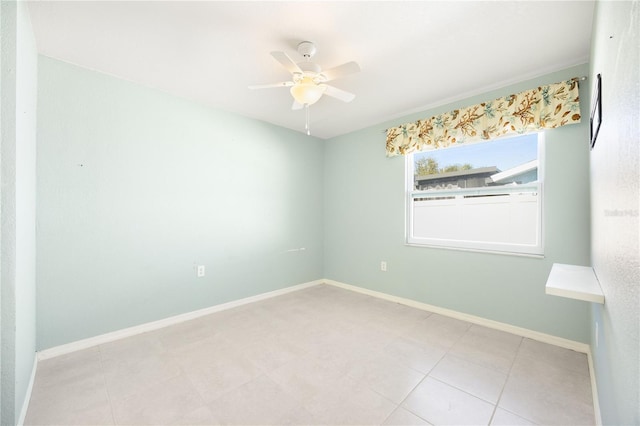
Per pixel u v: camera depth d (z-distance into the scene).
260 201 3.53
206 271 3.02
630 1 0.62
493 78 2.44
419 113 3.20
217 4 1.59
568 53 2.06
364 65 2.23
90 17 1.69
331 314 2.99
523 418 1.48
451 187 3.03
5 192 1.32
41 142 2.06
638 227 0.56
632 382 0.64
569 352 2.17
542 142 2.41
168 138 2.74
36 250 2.03
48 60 2.10
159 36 1.88
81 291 2.25
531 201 2.48
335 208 4.20
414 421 1.47
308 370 1.93
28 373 1.68
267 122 3.60
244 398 1.64
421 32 1.83
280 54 1.71
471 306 2.78
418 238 3.27
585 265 2.16
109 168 2.39
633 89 0.59
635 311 0.61
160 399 1.63
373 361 2.04
